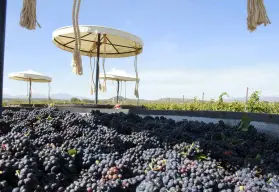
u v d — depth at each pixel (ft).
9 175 4.95
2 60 8.84
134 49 30.60
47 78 58.34
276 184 5.51
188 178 5.37
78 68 12.21
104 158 6.31
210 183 5.14
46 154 5.75
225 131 10.63
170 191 4.86
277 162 7.51
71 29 23.22
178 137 8.90
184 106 48.34
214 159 7.01
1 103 9.02
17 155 5.59
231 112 12.89
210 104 43.01
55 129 8.96
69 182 5.59
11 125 9.11
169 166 5.81
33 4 8.98
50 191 5.02
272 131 11.28
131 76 60.70
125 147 7.99
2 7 8.71
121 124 9.82
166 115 14.16
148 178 5.30
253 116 12.21
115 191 5.07
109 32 23.21
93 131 8.41
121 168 5.71
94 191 4.79
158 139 8.14
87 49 31.07
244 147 8.83
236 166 6.91
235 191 5.19
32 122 9.70
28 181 4.66
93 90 28.09
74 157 6.31
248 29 8.73
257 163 7.00
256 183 5.36
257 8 8.40
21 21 8.87
